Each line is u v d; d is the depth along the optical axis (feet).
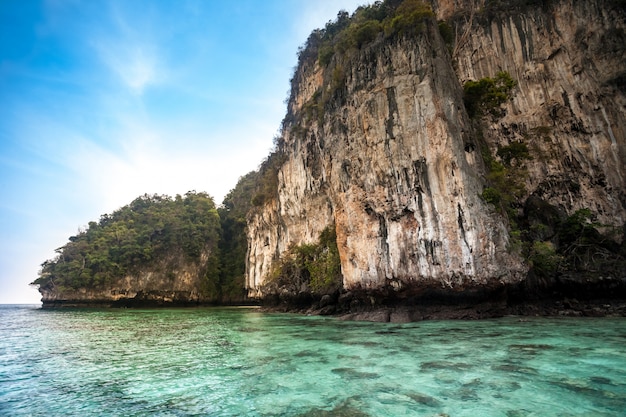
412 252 54.49
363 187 61.93
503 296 51.13
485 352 27.43
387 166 58.23
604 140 62.44
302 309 87.76
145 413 17.31
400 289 55.88
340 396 18.83
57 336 49.85
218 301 167.22
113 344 40.55
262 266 129.29
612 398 17.04
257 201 132.87
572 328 37.73
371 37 67.31
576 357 24.98
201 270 167.53
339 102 69.10
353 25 75.87
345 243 66.39
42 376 25.41
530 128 70.28
